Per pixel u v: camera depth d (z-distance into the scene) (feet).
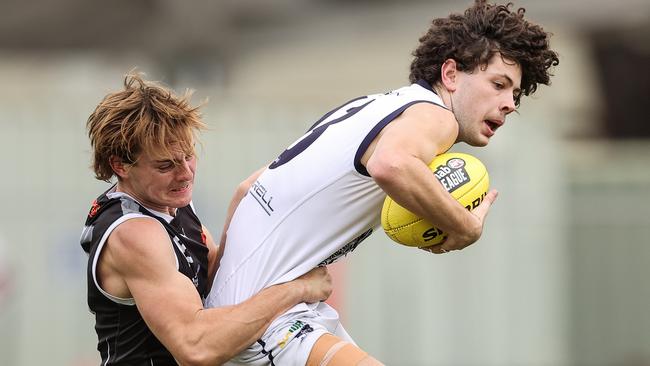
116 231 53.06
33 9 240.73
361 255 121.90
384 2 283.38
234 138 120.57
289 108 122.42
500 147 124.57
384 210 52.26
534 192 124.67
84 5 240.53
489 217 124.36
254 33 267.18
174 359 55.06
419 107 51.93
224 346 51.55
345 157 52.54
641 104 242.58
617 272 131.13
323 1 282.77
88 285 55.01
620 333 131.54
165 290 52.26
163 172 52.75
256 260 54.19
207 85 230.68
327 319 54.60
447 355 122.42
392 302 121.90
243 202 56.49
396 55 257.55
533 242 124.47
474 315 122.93
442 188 49.73
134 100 52.54
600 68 246.88
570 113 235.61
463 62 53.36
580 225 130.52
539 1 259.80
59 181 119.44
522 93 55.31
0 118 119.55
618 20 249.96
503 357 123.13
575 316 131.54
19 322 118.52
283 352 52.54
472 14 53.67
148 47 237.04
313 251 53.67
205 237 57.82
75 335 118.83
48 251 119.14
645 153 226.58
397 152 49.08
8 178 119.24
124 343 54.54
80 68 233.14
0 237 118.83
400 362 122.11
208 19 240.12
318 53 262.06
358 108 53.88
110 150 53.01
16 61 237.45
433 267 122.31
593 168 133.08
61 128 119.85
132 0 239.50
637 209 130.62
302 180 53.62
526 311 123.85
